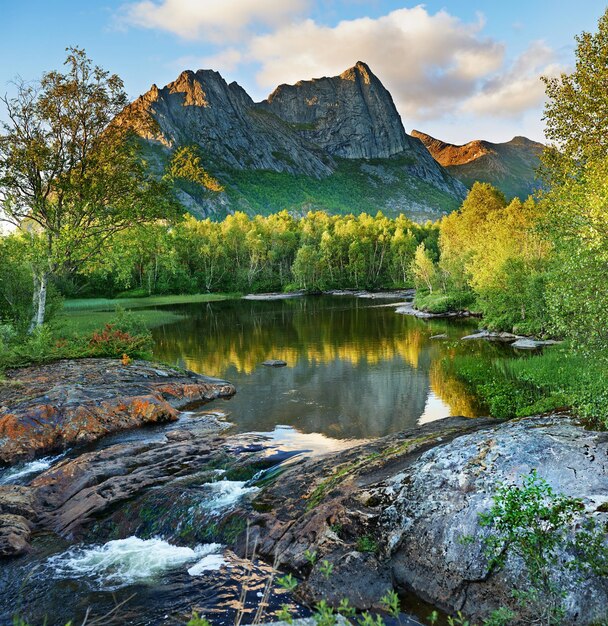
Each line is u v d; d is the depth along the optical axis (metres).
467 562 6.77
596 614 5.55
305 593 7.13
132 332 27.86
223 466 12.32
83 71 27.38
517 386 19.53
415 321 47.94
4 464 13.95
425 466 8.65
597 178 13.15
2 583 8.02
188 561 8.48
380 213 163.38
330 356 29.61
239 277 111.88
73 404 16.41
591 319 12.59
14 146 26.02
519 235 43.41
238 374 24.89
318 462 11.58
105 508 10.38
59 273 27.59
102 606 7.25
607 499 6.50
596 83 15.99
